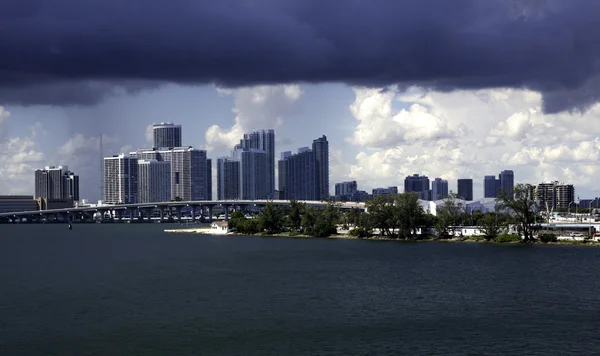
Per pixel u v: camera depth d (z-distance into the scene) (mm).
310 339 141125
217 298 188625
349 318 160750
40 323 158000
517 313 165625
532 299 184375
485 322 155625
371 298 187125
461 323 154875
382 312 167625
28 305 181000
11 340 142625
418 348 133875
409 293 195000
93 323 157375
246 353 131250
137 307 176375
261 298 188125
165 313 168000
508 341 138625
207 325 154125
